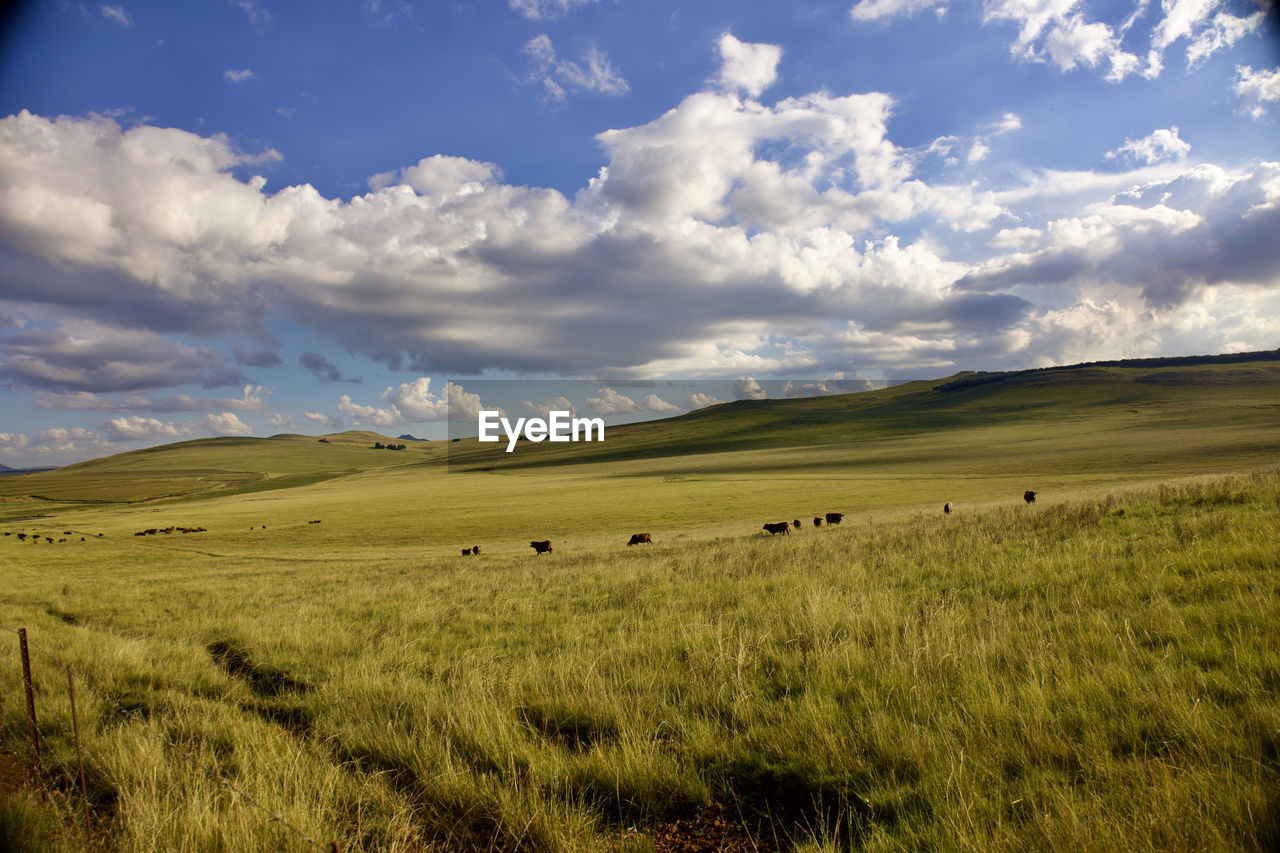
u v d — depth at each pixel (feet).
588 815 12.71
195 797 12.84
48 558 148.56
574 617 31.04
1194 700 13.19
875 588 29.53
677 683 19.08
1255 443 269.03
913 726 13.71
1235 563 24.02
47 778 15.81
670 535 146.61
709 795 13.05
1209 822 9.71
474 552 130.72
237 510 330.34
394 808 13.30
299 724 20.04
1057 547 34.04
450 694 20.13
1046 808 10.51
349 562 120.67
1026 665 16.37
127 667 26.58
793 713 15.46
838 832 11.55
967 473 271.08
